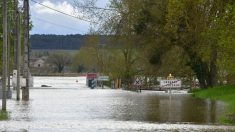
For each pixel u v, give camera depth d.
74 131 21.92
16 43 54.94
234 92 50.00
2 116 28.19
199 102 43.06
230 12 34.50
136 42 64.81
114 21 67.19
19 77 47.69
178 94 62.28
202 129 23.12
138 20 62.16
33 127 23.38
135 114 31.84
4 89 30.95
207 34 49.16
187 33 58.34
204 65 62.28
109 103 42.56
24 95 47.81
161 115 31.02
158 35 61.84
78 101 45.31
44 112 33.09
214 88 56.12
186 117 29.69
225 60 33.72
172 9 55.53
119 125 24.73
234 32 32.72
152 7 61.03
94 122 26.38
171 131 22.23
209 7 56.22
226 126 24.52
